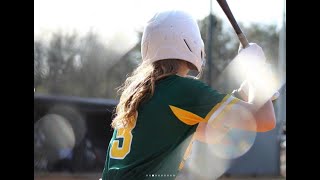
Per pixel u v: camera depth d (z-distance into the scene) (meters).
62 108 16.48
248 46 2.53
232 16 2.63
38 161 15.89
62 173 16.12
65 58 21.33
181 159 2.48
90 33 20.75
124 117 2.50
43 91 20.80
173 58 2.54
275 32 18.33
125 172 2.43
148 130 2.43
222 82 12.94
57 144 16.23
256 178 14.94
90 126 16.73
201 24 12.77
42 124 16.22
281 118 14.29
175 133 2.43
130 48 17.39
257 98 2.42
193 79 2.48
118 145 2.53
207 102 2.41
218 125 2.45
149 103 2.47
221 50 15.04
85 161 16.48
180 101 2.43
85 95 21.17
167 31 2.54
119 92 2.99
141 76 2.56
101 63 20.81
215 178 13.15
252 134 3.30
